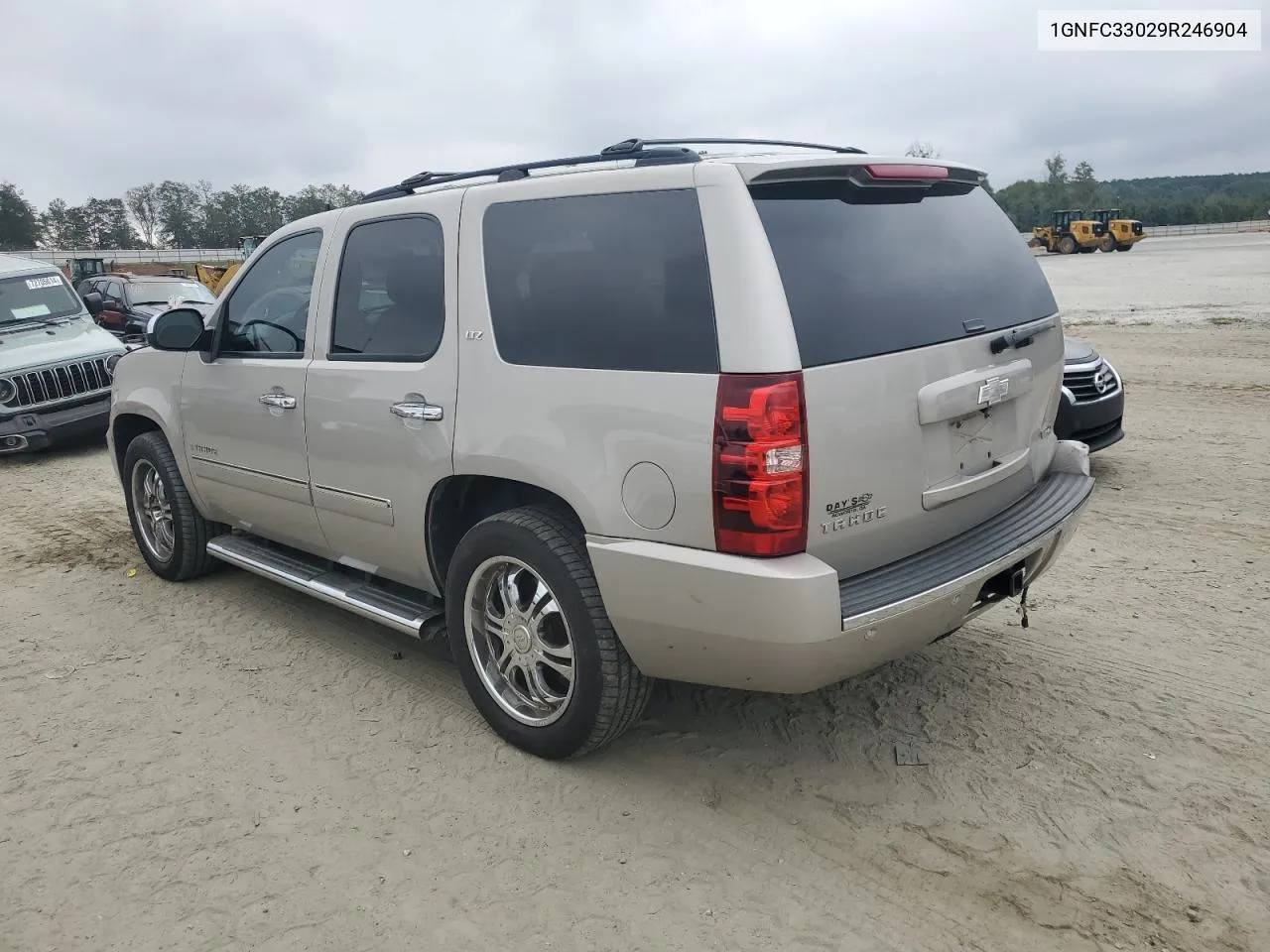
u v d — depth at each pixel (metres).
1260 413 8.91
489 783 3.40
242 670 4.35
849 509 2.86
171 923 2.75
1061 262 37.16
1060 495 3.66
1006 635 4.46
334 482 4.04
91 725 3.88
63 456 9.86
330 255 4.06
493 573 3.53
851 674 2.99
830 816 3.16
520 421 3.23
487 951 2.61
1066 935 2.61
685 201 2.89
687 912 2.74
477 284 3.41
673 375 2.85
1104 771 3.36
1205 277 24.91
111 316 15.39
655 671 3.16
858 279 2.96
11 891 2.90
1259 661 4.10
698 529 2.82
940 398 3.04
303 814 3.24
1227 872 2.83
